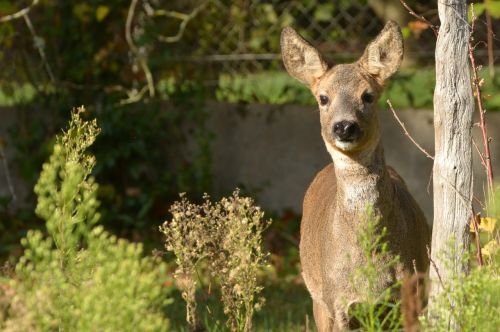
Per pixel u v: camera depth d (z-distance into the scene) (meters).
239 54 16.12
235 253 7.40
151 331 5.98
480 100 8.20
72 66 16.03
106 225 15.42
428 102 15.23
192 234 7.59
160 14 15.88
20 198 16.16
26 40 15.95
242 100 16.08
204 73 16.19
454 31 7.54
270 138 15.88
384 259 8.10
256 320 10.88
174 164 16.19
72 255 6.42
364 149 8.20
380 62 8.70
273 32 16.09
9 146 16.17
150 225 15.47
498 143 14.17
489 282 6.34
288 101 15.94
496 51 14.59
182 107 16.09
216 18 16.16
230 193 16.00
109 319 5.89
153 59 16.11
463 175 7.59
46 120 16.09
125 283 6.01
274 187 15.86
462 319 6.39
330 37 15.97
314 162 15.62
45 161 15.79
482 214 10.28
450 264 7.19
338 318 8.35
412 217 8.54
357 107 8.39
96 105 16.02
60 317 6.14
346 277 8.21
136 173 15.88
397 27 8.65
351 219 8.17
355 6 15.77
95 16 15.88
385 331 7.67
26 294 6.24
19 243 14.70
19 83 16.17
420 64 15.23
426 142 14.86
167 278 11.14
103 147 15.83
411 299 6.58
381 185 8.19
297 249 13.91
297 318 10.98
